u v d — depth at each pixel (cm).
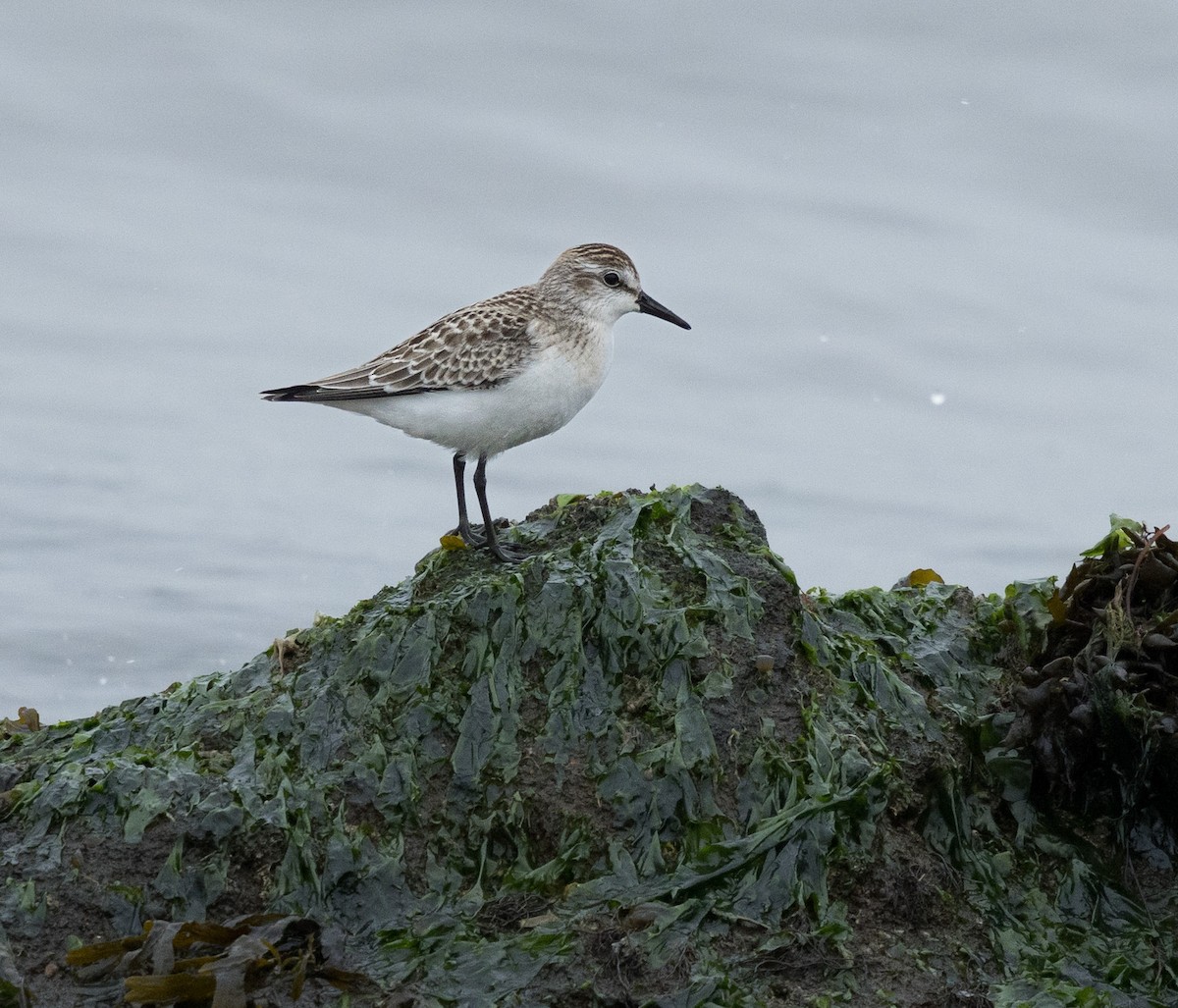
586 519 1277
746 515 1230
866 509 2311
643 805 1039
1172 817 1110
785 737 1077
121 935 997
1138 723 1095
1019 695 1129
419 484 2384
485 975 963
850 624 1237
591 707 1084
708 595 1137
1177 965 1016
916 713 1138
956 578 2109
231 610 1952
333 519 2250
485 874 1034
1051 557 2172
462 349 1492
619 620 1109
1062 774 1117
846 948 981
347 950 993
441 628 1131
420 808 1057
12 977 955
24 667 1761
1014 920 1049
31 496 2241
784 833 1022
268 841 1032
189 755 1095
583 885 1010
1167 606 1166
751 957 966
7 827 1047
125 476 2339
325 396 1514
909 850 1059
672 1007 934
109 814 1040
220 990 933
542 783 1054
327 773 1075
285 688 1151
